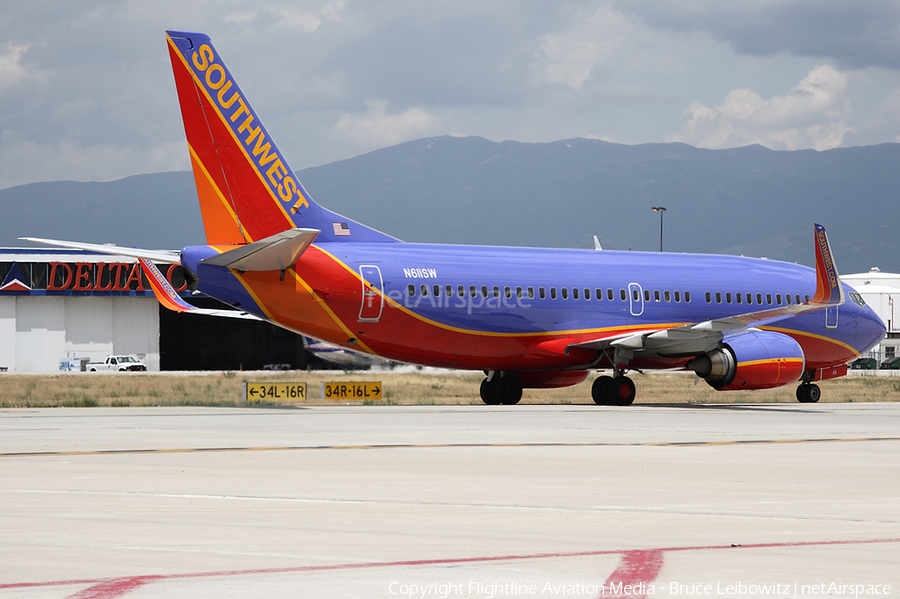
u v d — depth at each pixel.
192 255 104.81
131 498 41.19
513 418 93.12
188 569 27.95
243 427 79.69
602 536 33.28
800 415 105.06
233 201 106.94
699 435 75.38
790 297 138.62
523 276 121.19
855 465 55.31
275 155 108.69
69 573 27.39
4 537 32.53
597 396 129.75
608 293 126.19
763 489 45.16
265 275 106.75
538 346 122.06
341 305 110.25
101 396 142.50
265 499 41.09
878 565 29.17
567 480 47.78
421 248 117.56
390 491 43.66
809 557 30.16
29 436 70.62
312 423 84.75
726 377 122.31
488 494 42.91
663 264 132.62
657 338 120.12
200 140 105.62
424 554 30.16
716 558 29.86
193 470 50.88
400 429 78.25
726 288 134.50
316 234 98.25
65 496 41.69
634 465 54.41
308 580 26.73
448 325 115.94
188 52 104.75
